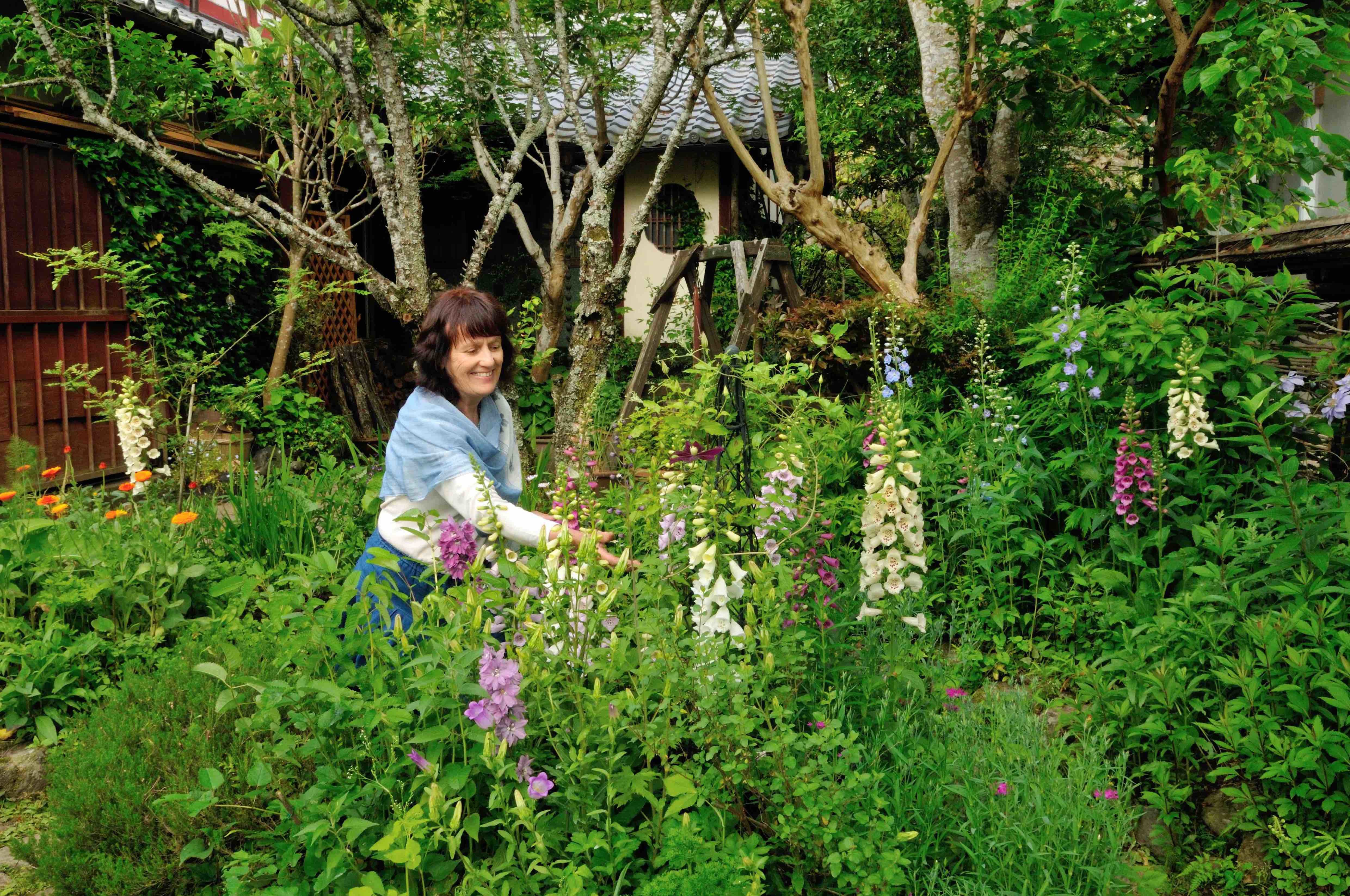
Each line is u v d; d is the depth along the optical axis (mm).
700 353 6402
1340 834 2414
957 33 6691
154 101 6438
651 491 2609
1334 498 3025
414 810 1880
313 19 4430
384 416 9078
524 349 5324
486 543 2568
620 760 2260
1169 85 5215
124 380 4773
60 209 7168
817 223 6918
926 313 6020
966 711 2816
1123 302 5477
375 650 2291
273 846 2170
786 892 2184
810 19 9672
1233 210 4766
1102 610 3463
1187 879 2596
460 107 7098
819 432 3791
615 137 10594
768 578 2311
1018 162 7168
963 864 2406
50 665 3348
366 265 4887
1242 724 2613
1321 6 5438
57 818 2432
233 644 2875
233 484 4926
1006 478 3861
